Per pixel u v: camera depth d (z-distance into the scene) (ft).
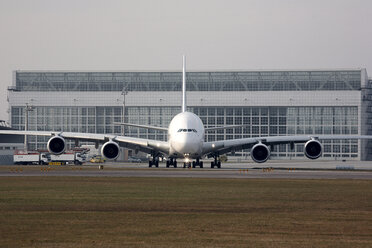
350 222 329.72
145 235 287.07
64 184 579.89
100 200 430.61
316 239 279.08
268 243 268.82
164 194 477.77
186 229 304.30
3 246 258.98
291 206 401.29
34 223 321.11
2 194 472.44
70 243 266.16
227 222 327.67
